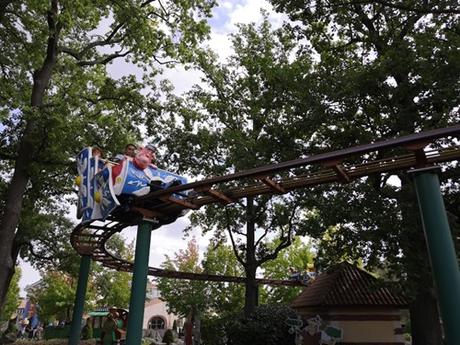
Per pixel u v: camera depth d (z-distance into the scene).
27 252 27.61
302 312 18.36
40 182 20.70
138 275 11.54
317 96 16.53
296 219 22.59
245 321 18.89
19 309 69.94
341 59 19.23
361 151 8.97
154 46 19.05
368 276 17.23
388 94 15.16
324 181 10.34
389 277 13.55
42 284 46.28
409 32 17.33
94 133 19.36
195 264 38.19
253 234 23.80
